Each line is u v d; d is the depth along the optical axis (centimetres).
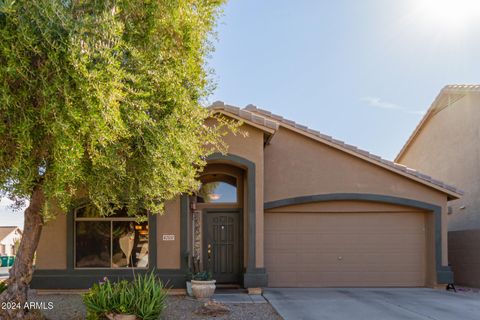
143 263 1380
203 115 890
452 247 1798
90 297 905
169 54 796
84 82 608
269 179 1555
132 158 789
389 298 1311
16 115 639
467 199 1823
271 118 1598
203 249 1549
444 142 2031
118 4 721
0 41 601
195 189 1077
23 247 868
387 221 1587
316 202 1566
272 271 1545
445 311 1113
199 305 1170
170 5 771
